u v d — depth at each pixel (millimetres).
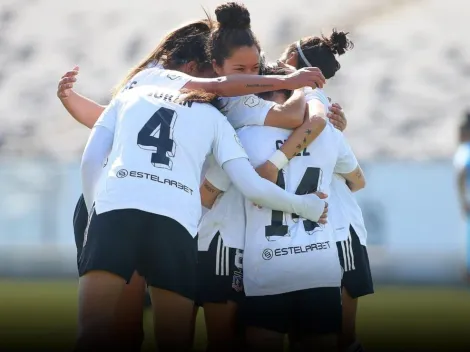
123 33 98125
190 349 16203
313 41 19203
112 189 15883
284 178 17312
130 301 16891
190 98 16609
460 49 91938
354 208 19141
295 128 17422
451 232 52938
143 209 15734
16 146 85562
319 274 17078
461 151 45531
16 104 91188
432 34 94188
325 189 17625
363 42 94062
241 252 17562
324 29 95438
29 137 86562
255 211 17266
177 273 15820
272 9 99000
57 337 26125
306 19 97688
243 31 17438
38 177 56000
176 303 15930
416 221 53219
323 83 16938
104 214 15773
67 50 97125
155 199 15805
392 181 53469
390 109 85750
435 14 96875
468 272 46531
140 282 16891
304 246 17047
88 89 91562
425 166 53156
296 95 17562
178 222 15898
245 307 17328
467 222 45656
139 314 16984
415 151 80688
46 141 85562
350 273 18656
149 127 16250
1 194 56312
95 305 15469
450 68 89938
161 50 18250
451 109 85250
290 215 17172
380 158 80438
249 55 17375
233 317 17703
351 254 18578
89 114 19188
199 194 16438
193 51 18062
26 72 94875
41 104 90812
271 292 17062
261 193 16547
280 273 17000
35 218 55875
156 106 16484
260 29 96562
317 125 17359
